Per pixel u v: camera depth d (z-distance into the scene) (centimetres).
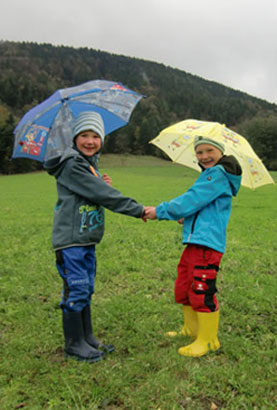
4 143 6656
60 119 344
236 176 314
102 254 650
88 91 357
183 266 323
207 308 304
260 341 324
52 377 271
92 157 323
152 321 367
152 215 311
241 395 250
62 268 306
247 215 1231
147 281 496
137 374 276
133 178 4594
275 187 2672
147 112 12681
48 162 314
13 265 596
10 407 242
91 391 254
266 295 432
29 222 1125
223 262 587
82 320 322
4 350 318
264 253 645
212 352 306
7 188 3447
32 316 387
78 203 303
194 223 309
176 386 258
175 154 384
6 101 11956
